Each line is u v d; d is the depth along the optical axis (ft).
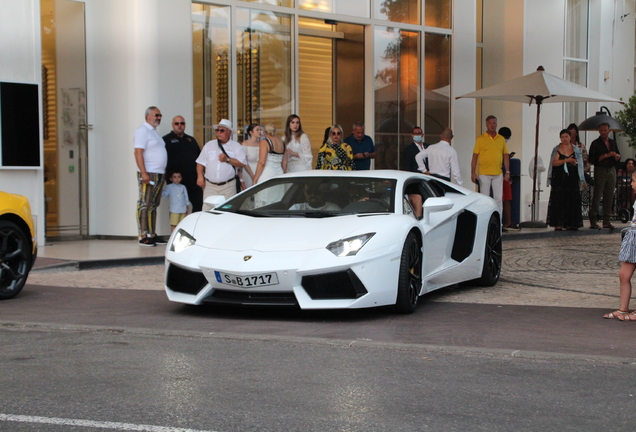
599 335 16.76
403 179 21.43
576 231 43.29
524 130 49.42
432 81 46.01
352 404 11.51
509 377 13.24
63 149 35.47
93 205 36.42
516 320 18.53
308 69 41.39
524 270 28.66
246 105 38.70
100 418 10.71
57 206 35.42
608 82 58.39
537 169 45.44
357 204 20.34
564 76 55.72
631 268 18.54
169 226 35.70
